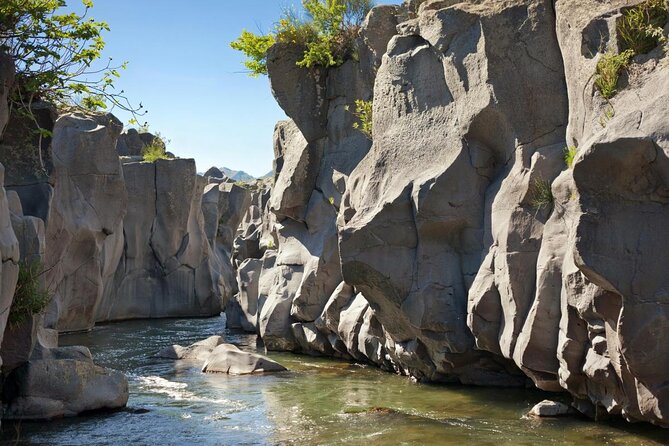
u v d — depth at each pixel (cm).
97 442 898
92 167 2017
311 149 1628
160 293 2611
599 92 859
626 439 816
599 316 810
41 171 1282
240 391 1188
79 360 1052
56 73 1078
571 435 845
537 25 1025
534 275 959
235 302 2167
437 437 862
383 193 1200
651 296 734
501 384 1144
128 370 1422
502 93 1045
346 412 1012
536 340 927
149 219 2578
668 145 715
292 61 1605
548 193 962
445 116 1158
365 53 1471
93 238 2031
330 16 1605
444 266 1128
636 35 843
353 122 1552
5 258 873
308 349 1582
